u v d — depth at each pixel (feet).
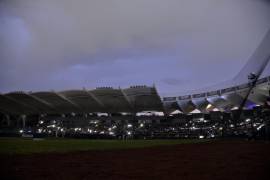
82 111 213.05
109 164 30.48
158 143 82.69
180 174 23.09
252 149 48.55
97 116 216.95
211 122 176.96
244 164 28.32
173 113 211.41
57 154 42.57
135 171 25.03
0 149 53.21
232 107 182.09
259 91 145.38
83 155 41.32
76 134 163.63
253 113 145.79
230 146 59.36
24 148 56.80
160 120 204.23
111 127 198.49
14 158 36.47
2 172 24.49
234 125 143.64
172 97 191.11
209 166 27.61
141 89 164.14
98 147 62.08
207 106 193.77
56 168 27.14
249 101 163.63
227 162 30.53
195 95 185.47
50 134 176.76
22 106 205.16
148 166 28.55
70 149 54.85
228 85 170.30
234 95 164.45
